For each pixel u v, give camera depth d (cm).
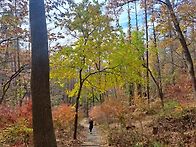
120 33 2409
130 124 2316
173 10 1455
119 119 2512
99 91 2536
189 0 1447
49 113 741
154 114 2508
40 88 738
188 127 1664
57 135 2350
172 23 1474
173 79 3738
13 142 1616
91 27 2195
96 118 4012
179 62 4028
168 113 2109
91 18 2125
